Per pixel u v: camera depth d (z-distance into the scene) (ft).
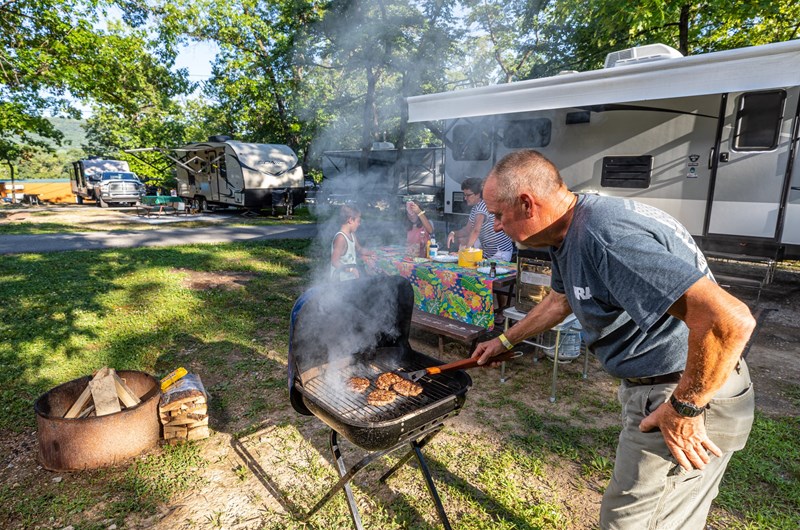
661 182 18.48
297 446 9.02
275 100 57.98
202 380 11.73
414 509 7.34
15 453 8.59
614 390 11.23
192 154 56.29
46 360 12.54
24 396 10.68
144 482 7.81
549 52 37.81
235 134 62.90
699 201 17.70
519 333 6.25
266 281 22.20
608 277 4.08
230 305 18.07
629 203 4.30
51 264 25.00
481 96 17.69
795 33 30.22
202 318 16.33
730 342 3.49
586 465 8.35
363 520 7.11
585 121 20.07
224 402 10.65
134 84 49.26
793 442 8.83
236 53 56.95
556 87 15.71
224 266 25.36
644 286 3.83
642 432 4.59
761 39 31.99
